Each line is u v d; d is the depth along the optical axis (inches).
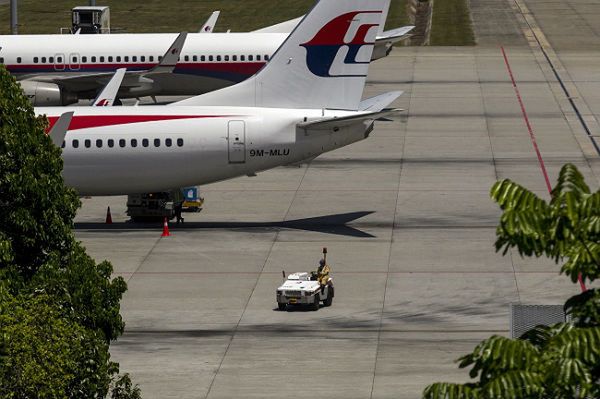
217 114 7687.0
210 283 6678.2
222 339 5782.5
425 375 5246.1
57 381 3794.3
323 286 6230.3
